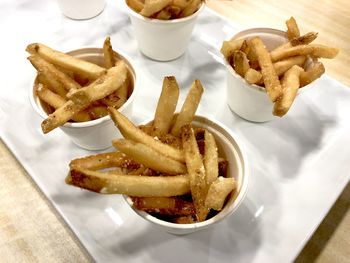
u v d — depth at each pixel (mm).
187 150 160
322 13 324
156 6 231
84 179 137
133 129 161
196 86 178
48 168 207
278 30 238
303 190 202
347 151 222
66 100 197
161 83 260
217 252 176
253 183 204
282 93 193
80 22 310
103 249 173
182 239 180
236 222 187
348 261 188
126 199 156
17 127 227
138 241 178
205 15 312
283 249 177
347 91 255
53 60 200
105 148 220
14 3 326
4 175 208
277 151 222
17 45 286
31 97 196
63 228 187
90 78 198
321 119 241
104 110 193
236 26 303
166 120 180
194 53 284
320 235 198
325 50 210
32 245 179
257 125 237
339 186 204
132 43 293
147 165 157
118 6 326
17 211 192
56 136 224
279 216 190
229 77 222
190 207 160
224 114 243
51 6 327
